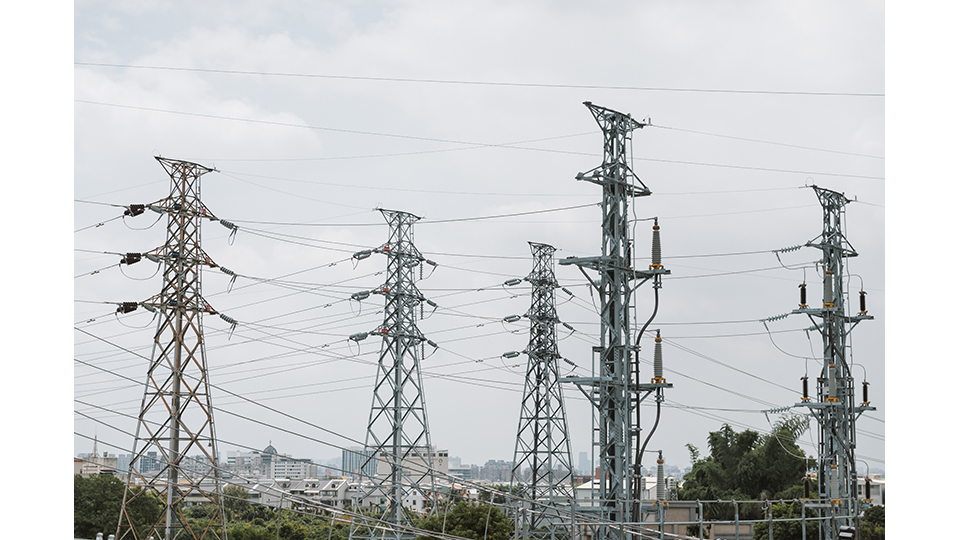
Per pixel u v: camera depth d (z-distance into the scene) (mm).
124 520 85625
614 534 45812
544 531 70250
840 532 49594
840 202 58031
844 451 55688
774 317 58219
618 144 50125
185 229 53062
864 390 57000
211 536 81500
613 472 47344
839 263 57750
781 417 103688
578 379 48031
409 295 72688
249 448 40062
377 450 69688
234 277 54969
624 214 49531
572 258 49094
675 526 65688
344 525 89062
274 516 114062
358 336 70688
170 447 48906
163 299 51125
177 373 50219
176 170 53969
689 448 111625
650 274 48031
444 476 42312
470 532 66625
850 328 57719
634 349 48156
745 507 96875
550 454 77562
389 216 73375
